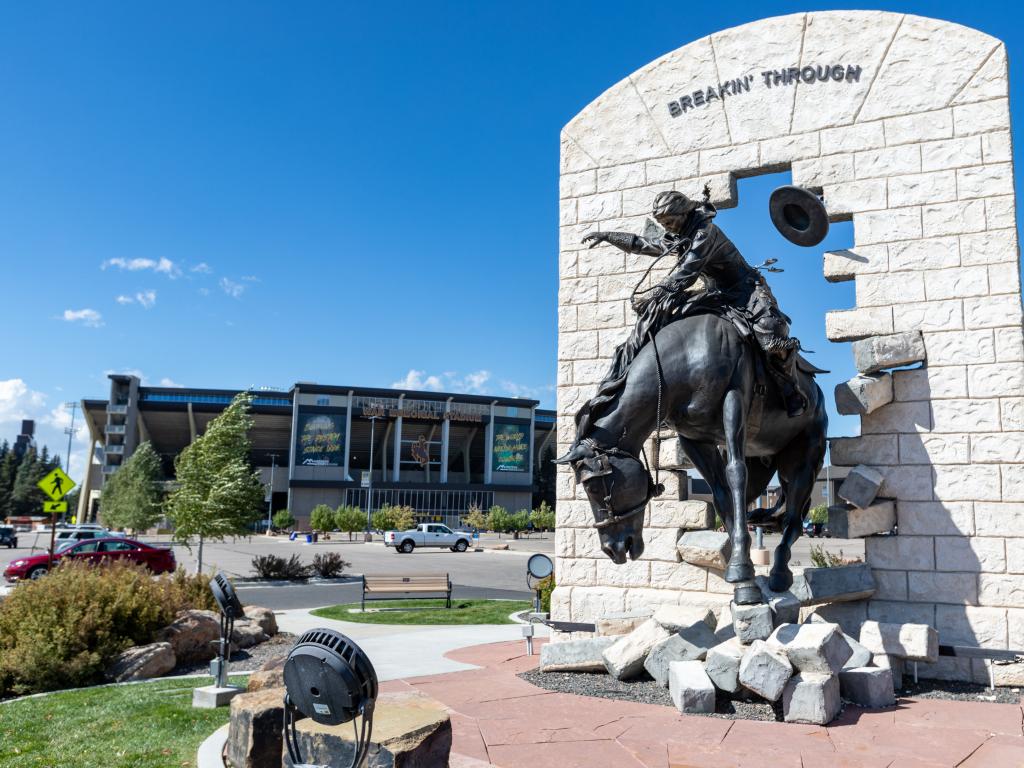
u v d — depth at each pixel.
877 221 8.73
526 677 8.04
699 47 9.95
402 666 8.88
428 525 52.16
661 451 9.28
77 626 10.56
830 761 5.09
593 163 10.49
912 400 8.37
